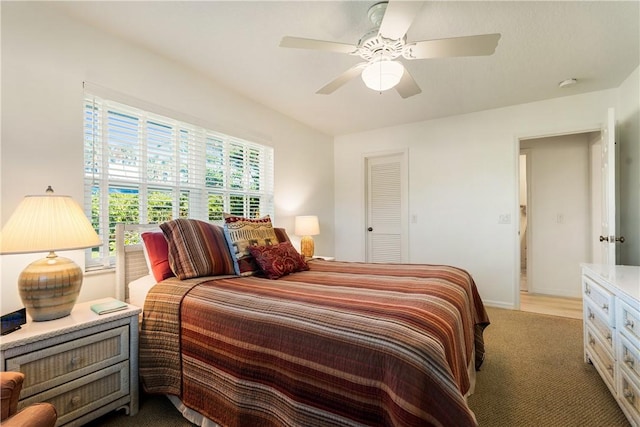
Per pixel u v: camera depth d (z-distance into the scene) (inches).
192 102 103.2
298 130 156.6
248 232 88.3
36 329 53.4
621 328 61.0
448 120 150.8
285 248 87.5
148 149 93.3
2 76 64.6
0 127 64.1
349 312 47.9
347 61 96.9
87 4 70.9
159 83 93.7
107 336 60.8
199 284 68.6
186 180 104.1
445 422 35.2
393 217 170.6
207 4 71.0
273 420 48.1
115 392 61.8
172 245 76.2
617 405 66.5
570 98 124.5
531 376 79.0
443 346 40.8
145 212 92.4
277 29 80.4
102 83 80.7
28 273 57.0
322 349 44.6
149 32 82.0
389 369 38.9
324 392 43.5
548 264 163.5
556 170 161.3
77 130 76.0
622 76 106.8
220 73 105.3
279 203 143.2
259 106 131.7
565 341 101.7
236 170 123.0
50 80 71.5
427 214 156.6
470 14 73.0
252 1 69.9
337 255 186.1
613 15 73.2
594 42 85.0
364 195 177.0
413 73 104.0
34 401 50.6
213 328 57.6
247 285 66.9
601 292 70.9
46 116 70.8
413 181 160.4
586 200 155.3
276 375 48.6
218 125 112.4
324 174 177.3
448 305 54.0
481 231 143.5
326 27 79.4
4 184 64.5
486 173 141.9
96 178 81.0
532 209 166.6
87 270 77.5
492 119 140.3
